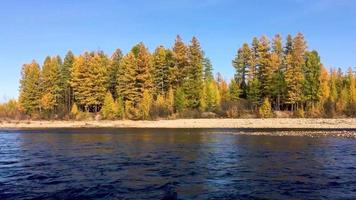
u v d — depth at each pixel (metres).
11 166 23.86
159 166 23.62
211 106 86.62
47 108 97.44
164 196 16.02
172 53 93.69
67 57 101.88
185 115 83.31
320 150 31.28
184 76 92.06
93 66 92.19
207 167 23.16
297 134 49.31
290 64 85.50
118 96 94.00
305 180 19.09
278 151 30.86
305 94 84.06
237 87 92.38
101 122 81.31
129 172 21.52
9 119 96.44
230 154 29.22
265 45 89.50
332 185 17.92
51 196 16.09
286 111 84.81
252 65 95.12
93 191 16.92
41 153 30.70
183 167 23.20
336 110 80.12
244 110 85.38
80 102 94.00
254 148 33.16
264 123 71.38
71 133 57.41
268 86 86.44
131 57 89.38
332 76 97.81
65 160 26.42
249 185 18.02
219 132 55.69
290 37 93.50
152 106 84.88
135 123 78.50
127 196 16.06
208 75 103.38
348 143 36.84
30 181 19.09
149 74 88.75
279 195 16.12
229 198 15.67
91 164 24.55
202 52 94.12
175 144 37.38
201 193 16.50
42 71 100.00
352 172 21.23
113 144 37.97
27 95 99.31
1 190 17.16
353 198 15.60
